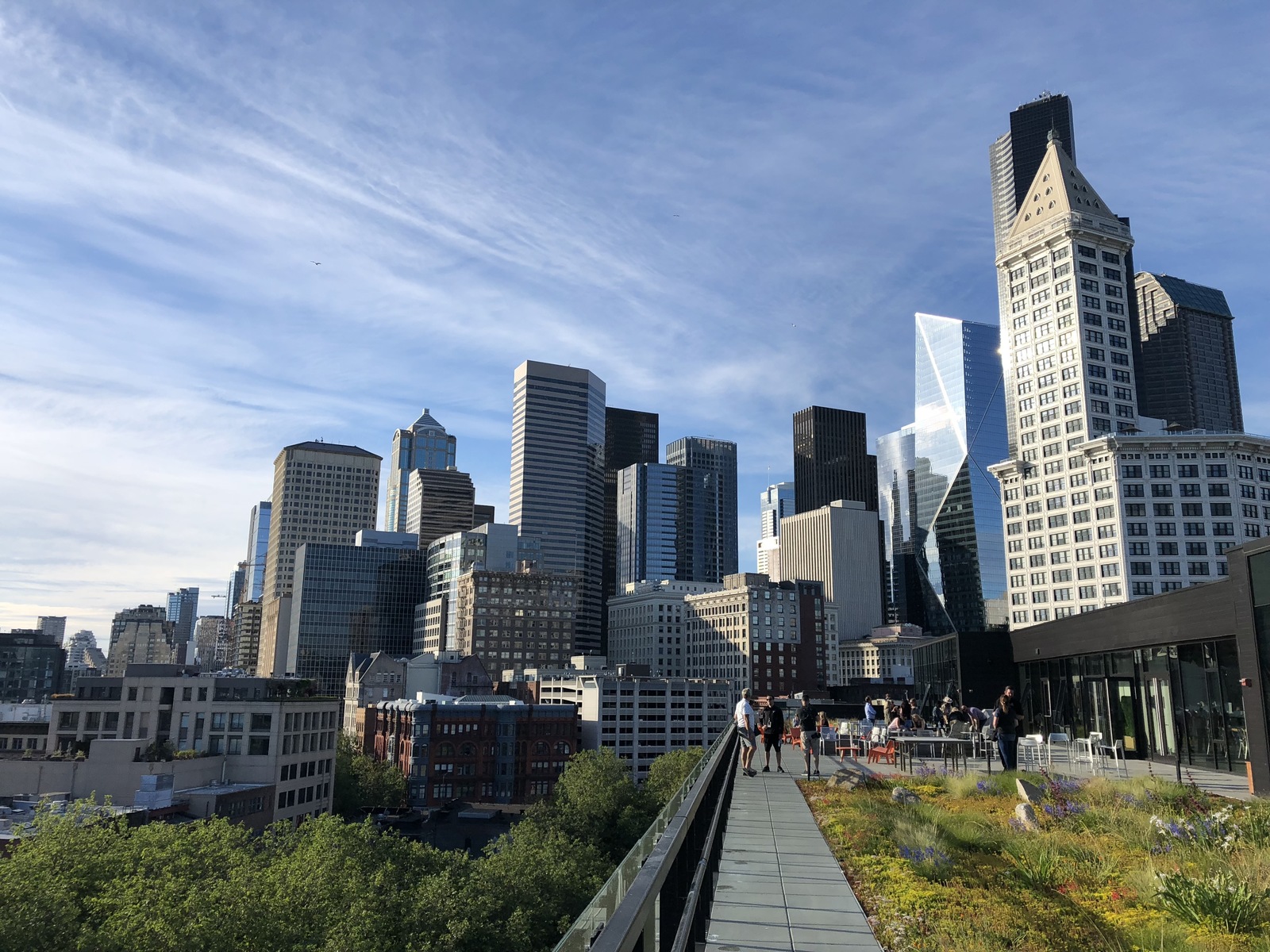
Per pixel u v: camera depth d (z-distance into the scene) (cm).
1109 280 18788
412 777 16012
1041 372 18950
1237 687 2836
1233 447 15975
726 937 1019
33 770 8794
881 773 2659
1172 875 1284
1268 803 1956
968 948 981
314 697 11344
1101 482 17012
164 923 3850
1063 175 18988
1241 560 2673
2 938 3841
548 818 11488
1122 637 3572
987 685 5306
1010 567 18925
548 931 6259
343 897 4778
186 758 9362
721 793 1598
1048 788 2059
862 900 1202
